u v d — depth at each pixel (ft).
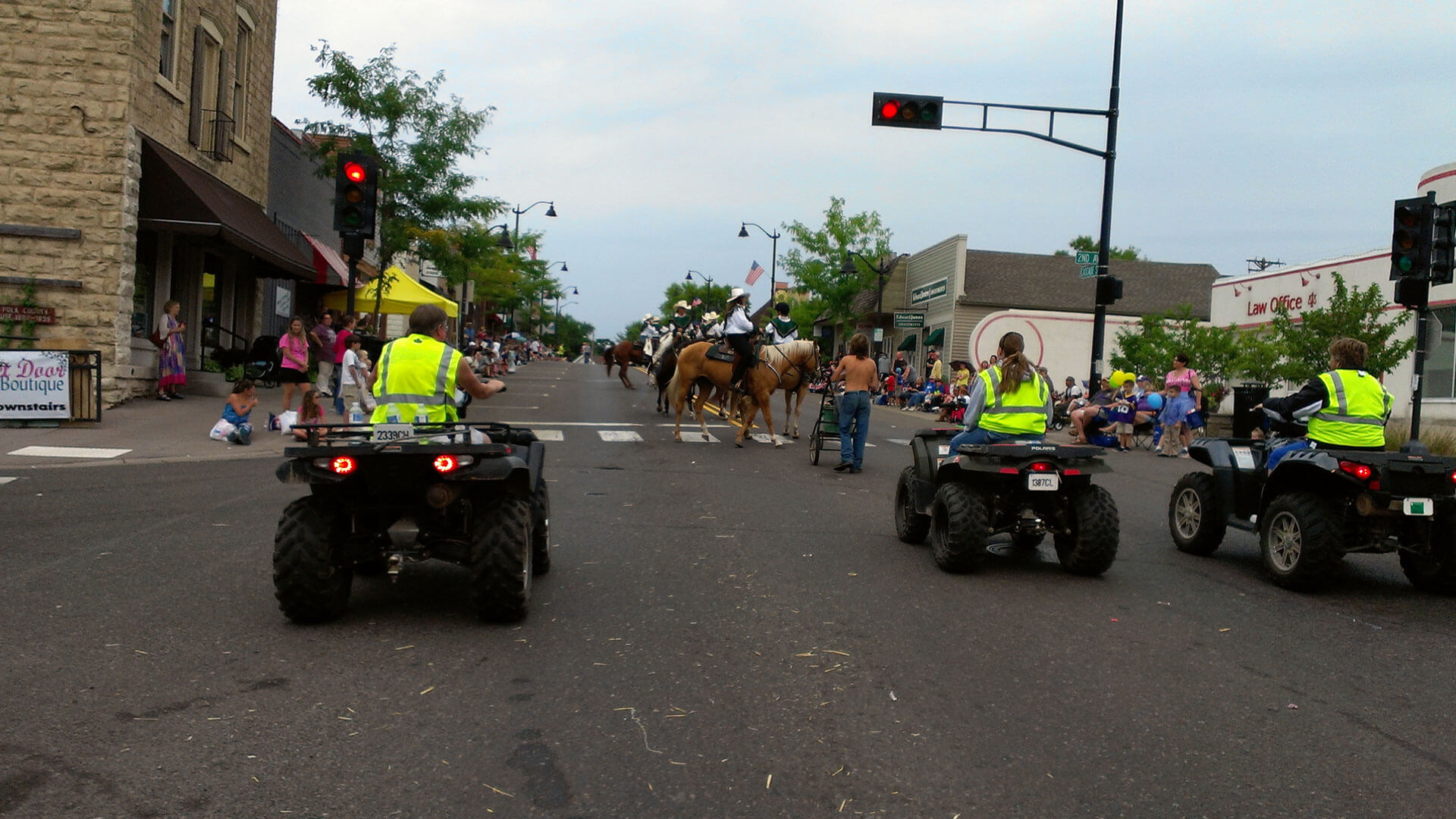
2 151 55.47
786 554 28.96
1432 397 70.44
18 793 12.99
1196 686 18.52
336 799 13.15
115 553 26.61
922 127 65.00
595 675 18.19
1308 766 15.01
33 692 16.56
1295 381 65.46
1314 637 22.17
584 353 345.92
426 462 19.88
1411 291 43.88
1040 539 31.09
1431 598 26.35
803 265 176.14
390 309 92.99
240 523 30.96
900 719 16.40
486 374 109.70
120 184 56.18
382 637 20.07
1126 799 13.70
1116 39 69.87
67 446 45.09
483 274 158.71
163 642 19.39
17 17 55.31
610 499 37.93
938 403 99.71
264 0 78.95
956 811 13.24
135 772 13.74
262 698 16.62
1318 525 25.81
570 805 13.16
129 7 55.77
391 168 83.25
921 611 23.09
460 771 14.07
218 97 71.20
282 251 71.61
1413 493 24.98
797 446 59.47
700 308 83.05
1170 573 28.53
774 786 13.83
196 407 60.13
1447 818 13.37
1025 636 21.35
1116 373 75.10
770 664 19.01
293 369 53.47
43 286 55.67
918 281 162.20
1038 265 155.33
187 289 70.13
